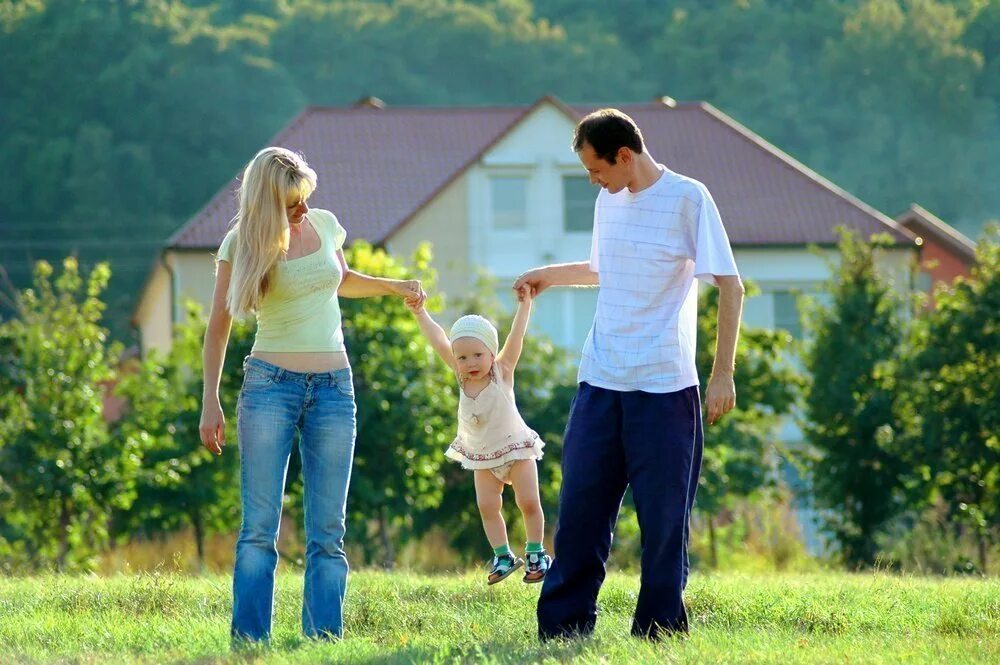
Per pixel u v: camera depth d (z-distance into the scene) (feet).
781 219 352.49
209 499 213.46
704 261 54.95
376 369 201.57
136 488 214.90
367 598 74.13
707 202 55.62
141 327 396.37
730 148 374.43
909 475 204.44
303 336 56.85
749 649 53.06
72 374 206.49
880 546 204.33
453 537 223.10
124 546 224.53
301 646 53.16
